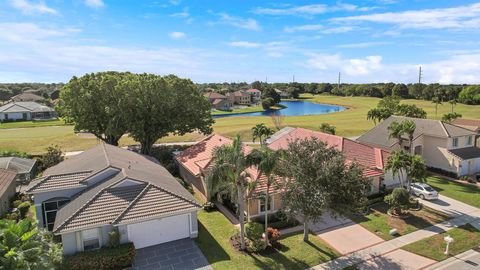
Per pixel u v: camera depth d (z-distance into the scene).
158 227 22.39
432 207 29.41
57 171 28.62
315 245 22.52
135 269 19.58
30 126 80.12
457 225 25.70
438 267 20.00
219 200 29.88
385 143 43.59
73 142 58.41
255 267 19.81
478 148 42.03
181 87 46.50
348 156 33.38
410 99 152.25
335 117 96.25
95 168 26.66
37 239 14.53
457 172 38.81
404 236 23.92
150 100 44.66
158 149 49.53
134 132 43.88
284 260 20.61
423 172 29.09
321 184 19.66
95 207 21.28
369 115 66.69
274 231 23.14
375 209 28.88
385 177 33.69
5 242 12.73
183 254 21.27
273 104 147.75
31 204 29.81
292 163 20.62
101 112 45.34
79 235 20.20
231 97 163.00
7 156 41.03
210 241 23.03
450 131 40.44
